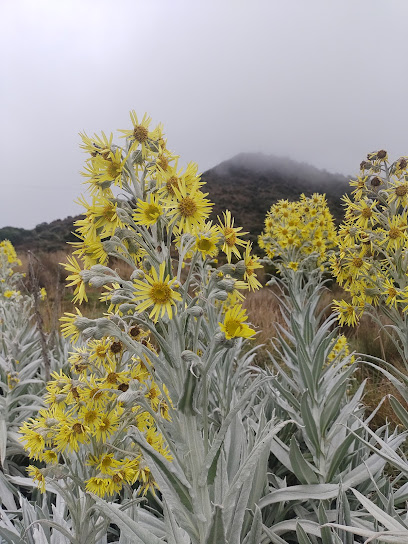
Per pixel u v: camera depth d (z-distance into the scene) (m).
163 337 1.42
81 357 1.75
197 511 1.27
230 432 2.15
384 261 2.67
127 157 1.38
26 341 4.77
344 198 2.83
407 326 2.40
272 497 2.21
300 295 4.23
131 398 1.37
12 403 3.71
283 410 3.17
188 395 1.31
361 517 2.35
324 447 2.58
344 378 2.47
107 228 1.39
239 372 3.06
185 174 1.41
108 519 1.65
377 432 2.99
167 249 1.36
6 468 3.39
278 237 4.97
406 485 2.41
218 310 2.92
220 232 1.50
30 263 3.05
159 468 1.35
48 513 2.34
